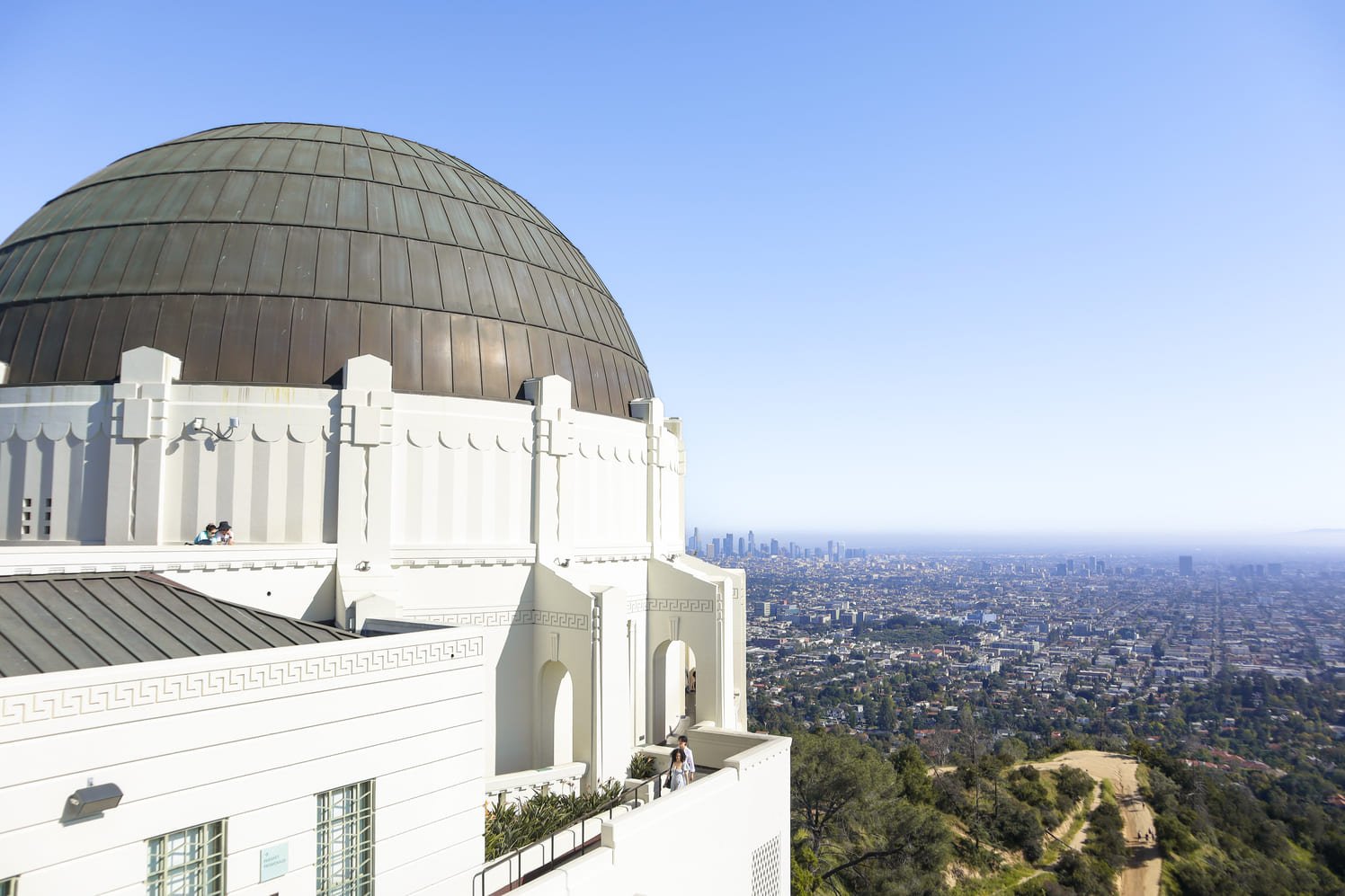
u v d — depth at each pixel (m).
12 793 10.43
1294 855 75.50
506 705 24.86
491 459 25.19
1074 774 75.62
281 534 22.09
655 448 31.33
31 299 23.91
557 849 20.03
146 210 25.16
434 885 15.87
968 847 60.66
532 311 28.47
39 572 16.05
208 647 14.48
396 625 19.25
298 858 13.69
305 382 23.23
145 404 21.39
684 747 22.92
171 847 12.19
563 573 25.47
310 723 13.94
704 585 29.64
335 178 27.36
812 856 48.12
